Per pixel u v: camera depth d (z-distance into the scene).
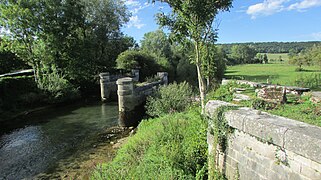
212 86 13.67
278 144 3.37
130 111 14.94
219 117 4.61
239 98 8.45
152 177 4.70
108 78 21.48
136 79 24.23
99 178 5.38
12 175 7.71
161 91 13.77
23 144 10.66
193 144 5.83
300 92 8.50
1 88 17.06
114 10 30.17
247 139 4.02
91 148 9.88
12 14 18.97
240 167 4.21
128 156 6.93
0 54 25.81
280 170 3.42
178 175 4.80
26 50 20.75
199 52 8.06
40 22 20.77
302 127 3.31
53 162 8.59
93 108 18.52
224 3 7.32
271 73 37.53
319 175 2.88
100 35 28.97
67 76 23.17
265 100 7.01
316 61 35.50
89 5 28.61
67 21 23.08
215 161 4.76
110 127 13.21
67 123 14.15
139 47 37.31
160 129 7.85
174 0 7.11
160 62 30.45
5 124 14.07
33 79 20.41
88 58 24.83
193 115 8.71
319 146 2.79
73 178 7.23
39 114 16.53
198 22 7.25
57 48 21.88
